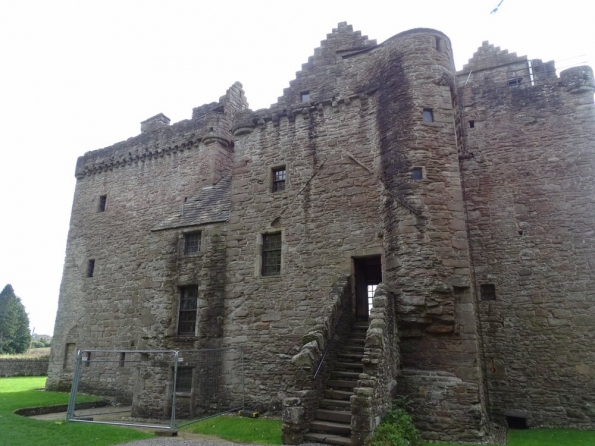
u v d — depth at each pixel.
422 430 9.92
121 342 19.50
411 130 12.11
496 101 15.24
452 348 10.38
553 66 15.09
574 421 12.14
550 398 12.49
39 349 54.47
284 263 13.84
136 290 19.92
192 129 20.66
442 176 11.67
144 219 20.88
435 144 11.95
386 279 11.74
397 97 12.67
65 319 21.81
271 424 11.21
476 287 13.90
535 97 14.80
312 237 13.61
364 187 13.17
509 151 14.66
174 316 15.27
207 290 14.94
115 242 21.52
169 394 14.07
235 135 16.12
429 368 10.40
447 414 9.91
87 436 9.80
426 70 12.60
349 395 9.66
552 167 14.03
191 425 11.58
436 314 10.54
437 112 12.28
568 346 12.63
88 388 19.58
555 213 13.66
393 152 12.30
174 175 20.66
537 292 13.30
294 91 15.45
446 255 10.97
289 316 13.27
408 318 10.74
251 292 14.12
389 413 9.13
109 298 20.69
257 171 15.30
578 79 14.30
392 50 13.33
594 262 12.88
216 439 9.84
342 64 14.75
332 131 14.30
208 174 19.53
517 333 13.22
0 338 46.94
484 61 15.99
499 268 13.84
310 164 14.38
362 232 12.84
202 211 17.00
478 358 10.84
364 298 13.98
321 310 12.82
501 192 14.41
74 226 23.36
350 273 12.71
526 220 13.92
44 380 25.28
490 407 12.97
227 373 13.66
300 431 8.83
